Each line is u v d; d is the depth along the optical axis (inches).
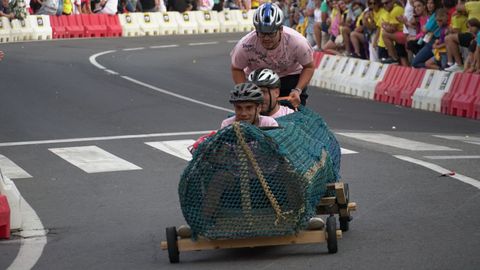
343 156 705.0
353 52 1318.9
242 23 2316.7
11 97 1096.8
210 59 1619.1
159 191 597.3
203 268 407.5
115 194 594.9
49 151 764.6
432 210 510.3
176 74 1370.6
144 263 425.1
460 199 536.7
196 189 404.5
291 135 417.7
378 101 1163.9
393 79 1158.3
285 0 1624.0
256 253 430.0
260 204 402.9
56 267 427.2
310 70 522.9
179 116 953.5
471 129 897.5
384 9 1197.7
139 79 1284.4
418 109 1079.6
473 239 438.6
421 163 663.1
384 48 1211.2
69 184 632.4
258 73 461.7
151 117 948.6
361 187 584.7
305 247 435.8
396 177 614.2
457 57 1066.7
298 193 400.5
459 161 671.8
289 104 487.5
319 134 461.1
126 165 693.9
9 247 471.8
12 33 1930.4
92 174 663.1
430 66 1107.9
